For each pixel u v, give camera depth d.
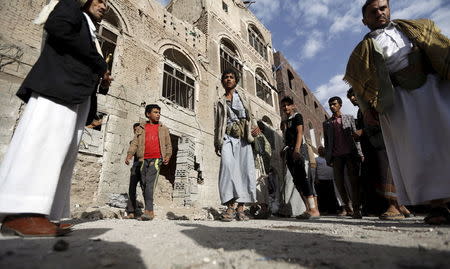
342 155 3.76
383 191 3.03
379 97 1.85
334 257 0.86
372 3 2.12
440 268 0.68
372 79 1.91
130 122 6.63
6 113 4.68
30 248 0.96
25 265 0.72
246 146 3.18
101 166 5.79
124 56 7.16
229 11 13.16
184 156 7.66
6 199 1.16
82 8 1.71
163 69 8.32
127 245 1.09
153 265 0.79
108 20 7.82
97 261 0.80
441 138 1.65
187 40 9.70
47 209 1.25
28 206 1.19
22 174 1.20
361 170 3.75
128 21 7.62
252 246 1.09
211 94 9.89
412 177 1.75
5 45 4.99
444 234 1.24
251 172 3.07
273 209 5.12
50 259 0.80
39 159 1.26
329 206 6.71
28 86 1.31
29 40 5.35
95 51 1.55
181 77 9.21
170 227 1.96
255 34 15.32
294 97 16.44
